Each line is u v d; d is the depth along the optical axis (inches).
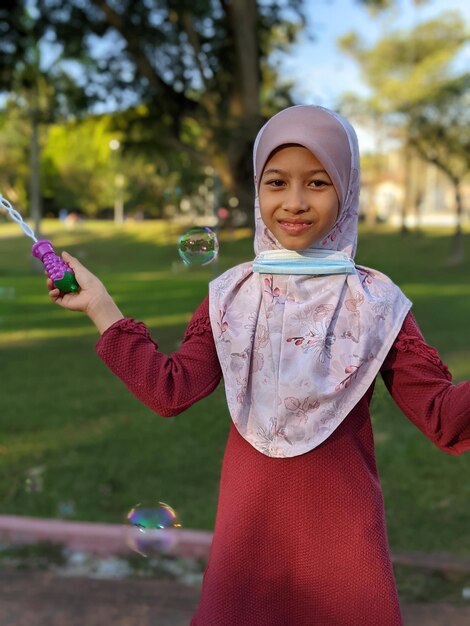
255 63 335.9
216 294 60.9
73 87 406.3
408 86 945.5
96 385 263.7
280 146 56.4
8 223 1641.2
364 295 57.4
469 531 135.3
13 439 195.6
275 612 56.1
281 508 56.0
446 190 1871.3
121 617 109.0
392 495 153.4
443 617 106.7
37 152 829.8
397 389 58.3
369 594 54.6
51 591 116.2
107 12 332.8
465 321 415.2
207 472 169.5
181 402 57.4
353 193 59.7
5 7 354.6
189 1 309.7
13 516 140.5
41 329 415.2
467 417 53.9
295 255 58.8
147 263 1005.2
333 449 56.4
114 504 149.0
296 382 55.4
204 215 502.0
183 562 126.5
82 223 1592.0
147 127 375.9
